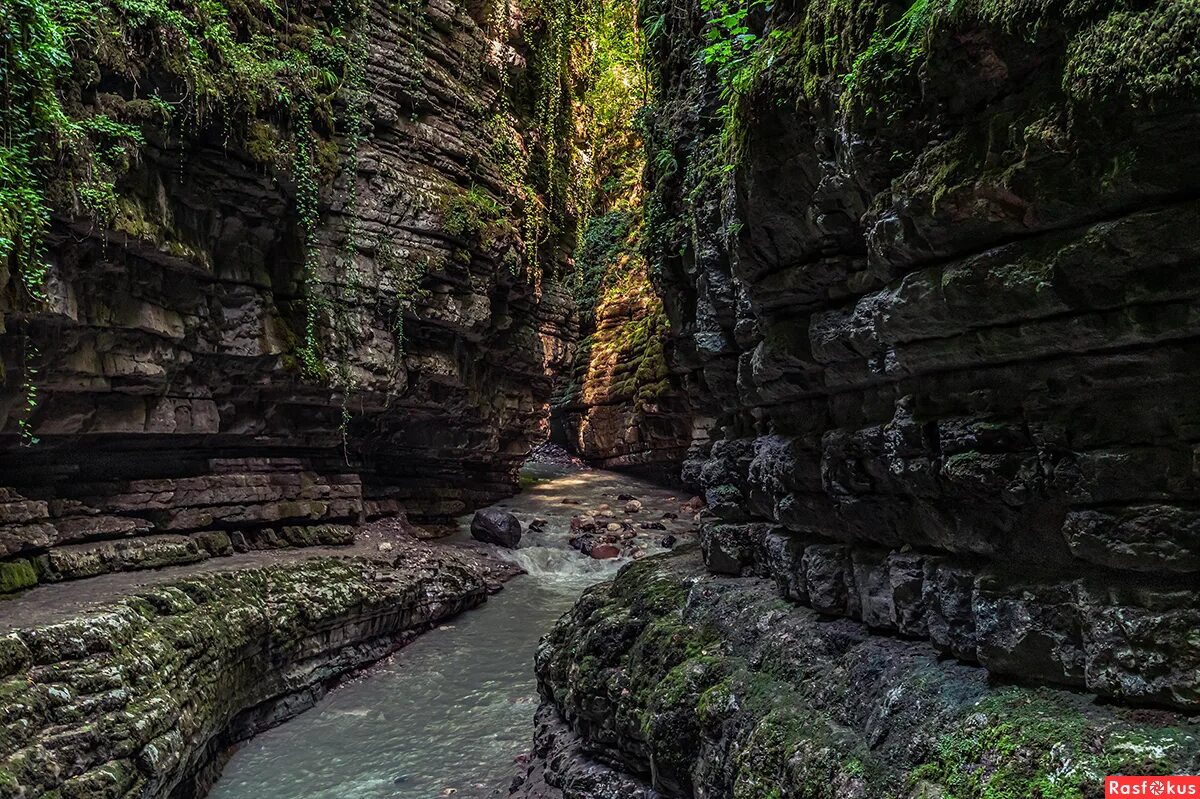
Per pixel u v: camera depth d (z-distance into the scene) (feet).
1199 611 7.86
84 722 19.81
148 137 28.50
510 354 58.65
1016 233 8.93
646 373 74.59
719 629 16.76
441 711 32.22
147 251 29.09
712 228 18.78
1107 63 7.28
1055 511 9.37
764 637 15.08
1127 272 7.96
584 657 19.53
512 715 31.37
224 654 27.45
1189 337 7.88
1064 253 8.27
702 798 14.07
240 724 29.68
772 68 13.06
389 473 53.31
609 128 87.04
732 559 19.08
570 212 65.41
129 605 24.86
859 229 12.48
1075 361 8.86
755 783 12.13
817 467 14.67
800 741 11.82
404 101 45.21
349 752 28.71
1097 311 8.37
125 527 32.17
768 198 13.65
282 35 37.70
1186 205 7.38
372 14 43.24
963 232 9.41
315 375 39.17
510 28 54.80
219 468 37.93
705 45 20.30
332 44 40.70
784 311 15.02
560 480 81.71
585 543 58.49
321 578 36.11
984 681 10.20
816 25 12.03
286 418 41.19
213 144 31.96
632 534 60.90
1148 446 8.26
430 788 25.25
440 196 45.52
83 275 26.66
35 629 20.86
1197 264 7.50
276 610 32.04
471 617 44.86
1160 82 6.84
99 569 29.25
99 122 25.79
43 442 29.43
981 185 8.84
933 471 10.78
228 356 35.40
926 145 9.86
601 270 88.07
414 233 44.11
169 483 34.78
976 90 9.07
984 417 9.92
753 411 18.40
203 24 31.32
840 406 14.14
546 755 21.27
